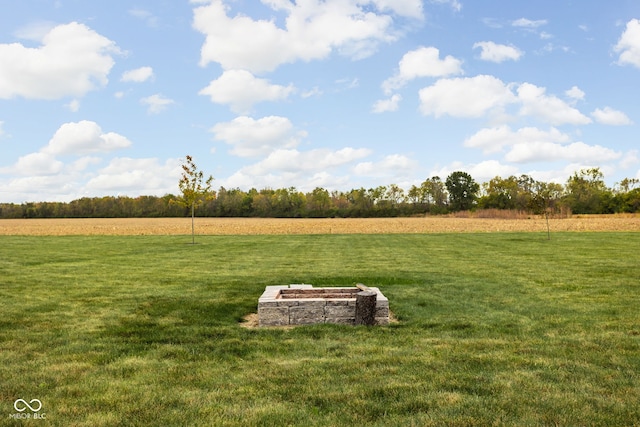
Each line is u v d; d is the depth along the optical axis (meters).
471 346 7.17
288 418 4.67
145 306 10.40
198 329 8.28
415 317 9.20
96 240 35.47
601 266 16.98
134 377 5.88
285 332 8.05
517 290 12.20
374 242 31.77
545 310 9.75
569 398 5.12
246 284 13.58
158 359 6.62
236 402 5.09
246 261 20.25
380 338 7.65
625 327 8.26
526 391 5.33
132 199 112.62
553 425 4.49
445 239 33.59
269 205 107.75
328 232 46.38
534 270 16.20
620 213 83.56
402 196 116.06
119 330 8.27
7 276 15.41
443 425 4.49
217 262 19.86
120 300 11.14
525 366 6.22
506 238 33.56
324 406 4.98
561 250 23.72
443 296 11.45
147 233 46.62
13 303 10.81
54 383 5.68
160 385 5.59
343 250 25.67
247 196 110.06
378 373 5.97
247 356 6.74
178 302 10.83
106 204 111.12
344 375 5.91
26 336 7.88
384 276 15.07
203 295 11.77
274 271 16.70
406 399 5.12
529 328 8.27
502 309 9.94
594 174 99.62
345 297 9.57
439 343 7.35
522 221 64.00
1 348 7.19
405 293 11.88
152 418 4.68
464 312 9.65
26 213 109.00
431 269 16.91
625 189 100.31
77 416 4.73
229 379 5.80
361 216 105.44
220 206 107.94
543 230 44.09
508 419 4.61
